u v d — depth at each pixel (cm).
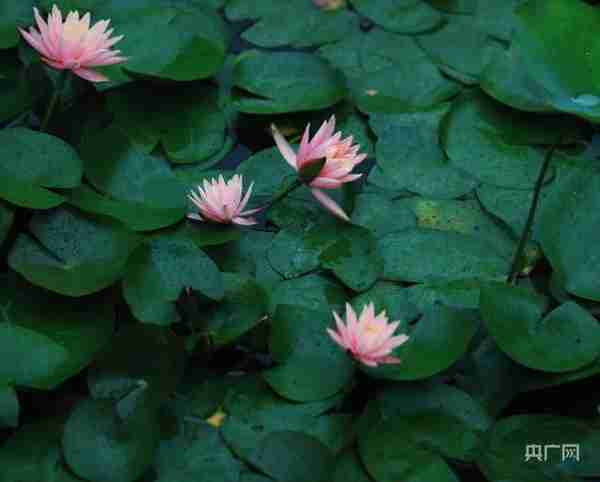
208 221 294
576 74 288
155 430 270
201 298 284
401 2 338
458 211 305
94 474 265
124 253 285
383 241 299
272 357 280
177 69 313
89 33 287
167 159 308
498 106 318
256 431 275
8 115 307
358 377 281
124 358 275
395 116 318
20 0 322
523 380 281
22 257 283
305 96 316
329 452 272
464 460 273
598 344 279
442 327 281
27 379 272
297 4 340
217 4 340
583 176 298
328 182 283
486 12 339
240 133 315
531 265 298
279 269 294
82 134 307
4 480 266
